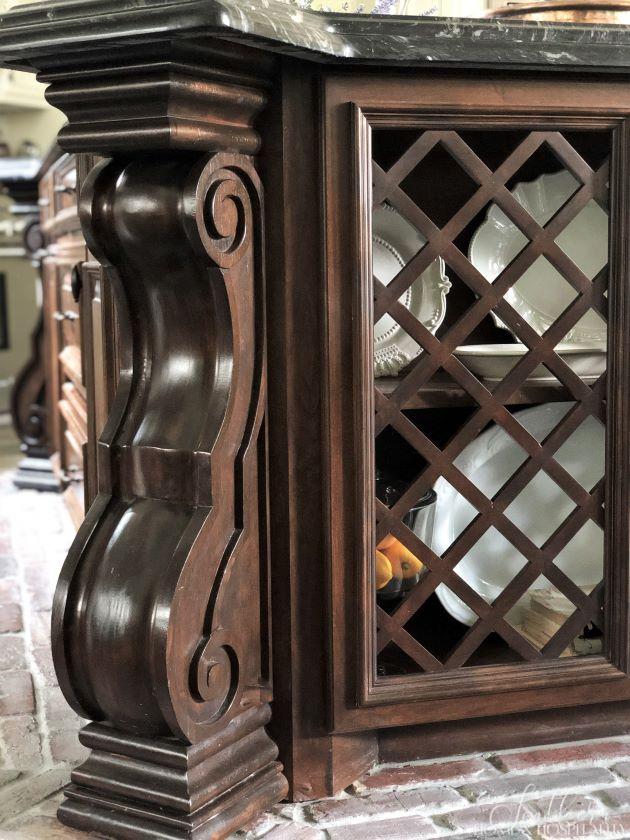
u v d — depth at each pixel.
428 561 1.27
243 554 1.17
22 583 2.18
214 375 1.14
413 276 1.22
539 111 1.22
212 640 1.13
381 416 1.23
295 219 1.15
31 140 4.47
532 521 1.43
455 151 1.22
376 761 1.31
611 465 1.32
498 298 1.26
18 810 1.21
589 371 1.34
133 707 1.13
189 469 1.12
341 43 1.09
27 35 1.03
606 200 1.29
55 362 2.87
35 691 1.61
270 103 1.14
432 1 1.38
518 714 1.35
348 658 1.22
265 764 1.21
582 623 1.34
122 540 1.15
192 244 1.07
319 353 1.18
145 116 1.03
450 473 1.27
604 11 1.35
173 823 1.10
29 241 3.11
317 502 1.20
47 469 3.10
